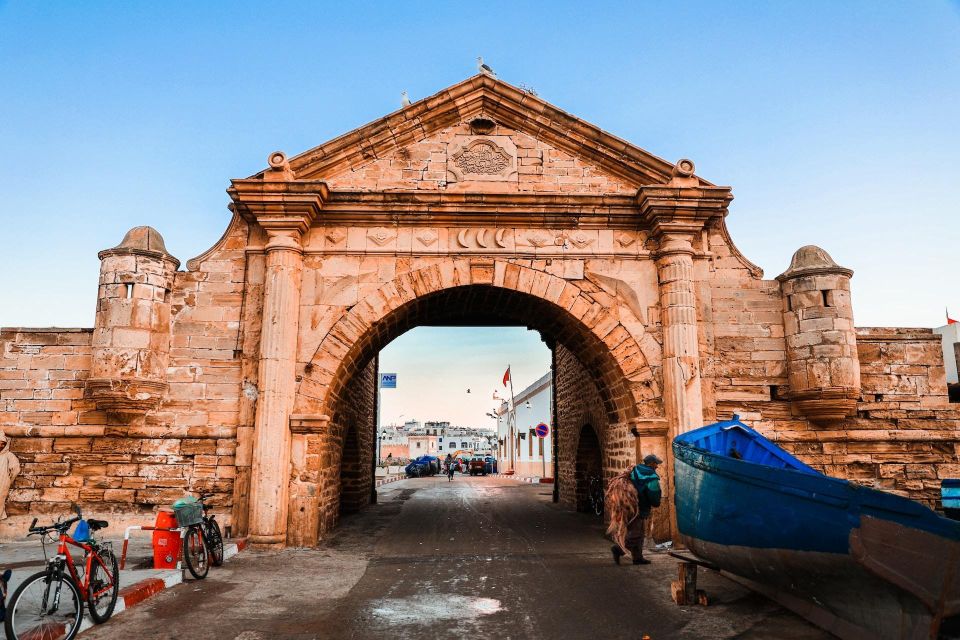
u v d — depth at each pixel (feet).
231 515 36.94
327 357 38.27
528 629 21.57
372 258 39.52
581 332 40.83
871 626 19.31
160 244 38.96
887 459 39.22
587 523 48.06
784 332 40.11
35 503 37.27
